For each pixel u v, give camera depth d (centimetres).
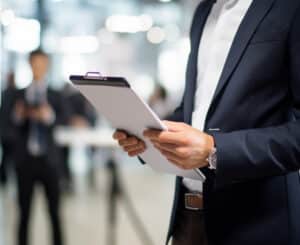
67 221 483
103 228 456
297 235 122
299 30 115
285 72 119
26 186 359
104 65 992
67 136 393
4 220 483
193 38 144
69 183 623
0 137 379
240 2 128
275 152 115
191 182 135
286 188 122
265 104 119
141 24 1016
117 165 416
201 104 133
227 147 113
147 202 573
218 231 123
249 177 117
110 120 125
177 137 110
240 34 121
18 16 898
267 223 120
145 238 418
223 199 123
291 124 117
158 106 722
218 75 129
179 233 140
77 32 964
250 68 118
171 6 1012
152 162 133
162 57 1037
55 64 933
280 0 119
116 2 998
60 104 371
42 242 409
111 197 415
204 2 148
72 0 957
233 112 120
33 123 357
